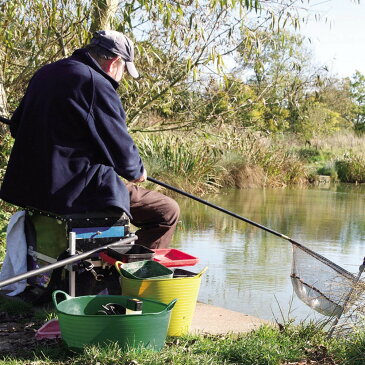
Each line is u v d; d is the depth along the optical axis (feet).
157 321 10.30
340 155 75.92
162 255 13.23
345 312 13.35
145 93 23.08
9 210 20.94
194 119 24.48
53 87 12.21
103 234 12.65
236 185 55.67
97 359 9.74
